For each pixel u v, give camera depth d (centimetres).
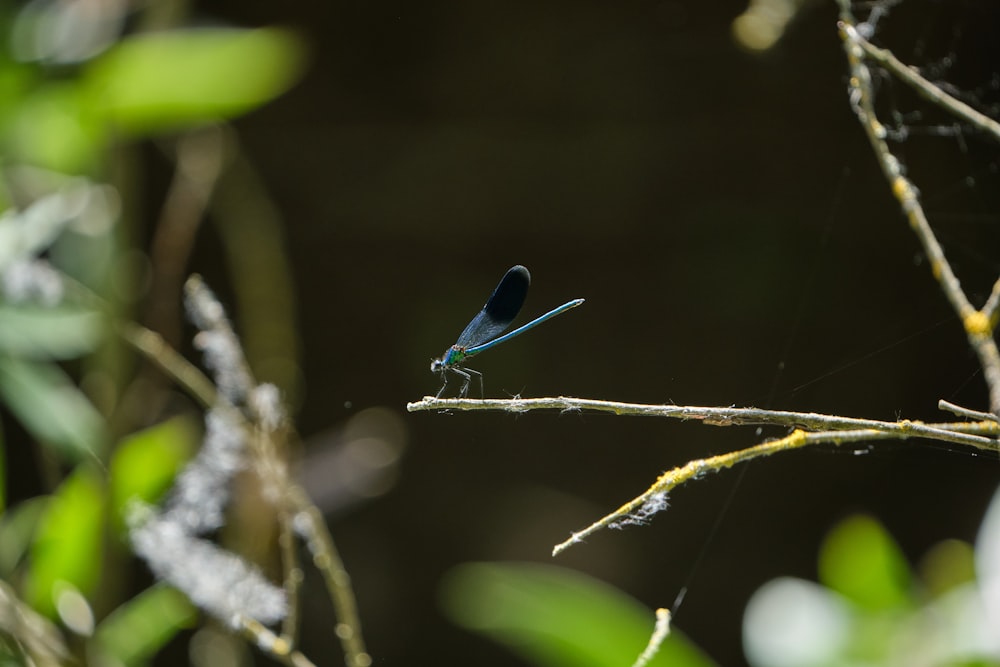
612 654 352
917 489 619
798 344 624
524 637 354
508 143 671
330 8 660
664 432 657
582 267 679
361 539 648
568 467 660
